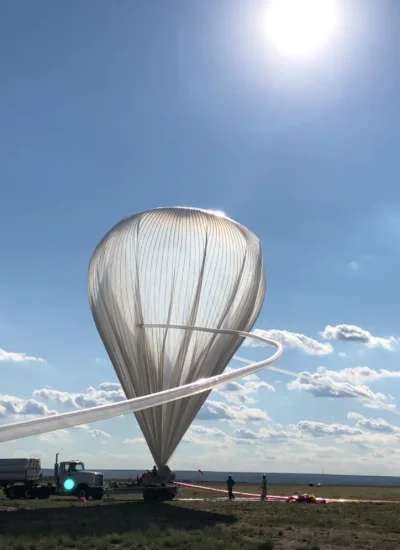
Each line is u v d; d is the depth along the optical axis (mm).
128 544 21125
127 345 40625
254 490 72750
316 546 20938
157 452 41344
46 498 48531
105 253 41594
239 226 41594
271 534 24359
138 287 40281
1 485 49000
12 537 22359
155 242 40344
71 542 21391
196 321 40969
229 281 41156
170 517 30562
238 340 41469
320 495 58406
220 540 22125
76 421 28016
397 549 20953
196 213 40719
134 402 30594
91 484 46562
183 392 33031
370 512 34812
